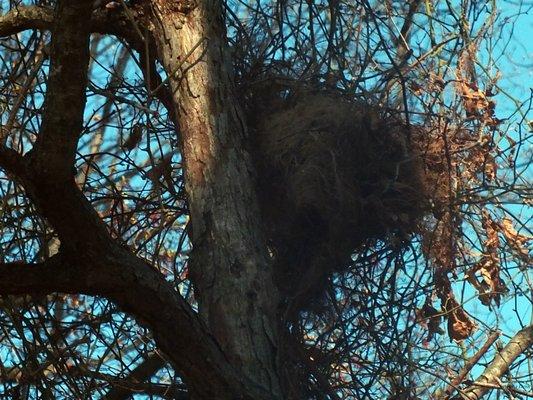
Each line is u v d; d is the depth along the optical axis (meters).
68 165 4.85
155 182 6.84
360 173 6.59
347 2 8.02
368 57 7.09
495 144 7.13
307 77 7.34
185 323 5.25
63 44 4.76
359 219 6.50
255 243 6.05
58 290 5.20
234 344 5.69
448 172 6.61
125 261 5.16
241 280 5.88
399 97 7.24
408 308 6.64
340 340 6.54
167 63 6.64
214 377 5.28
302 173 6.41
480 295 7.05
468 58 7.34
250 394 5.31
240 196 6.18
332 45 7.43
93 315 7.21
